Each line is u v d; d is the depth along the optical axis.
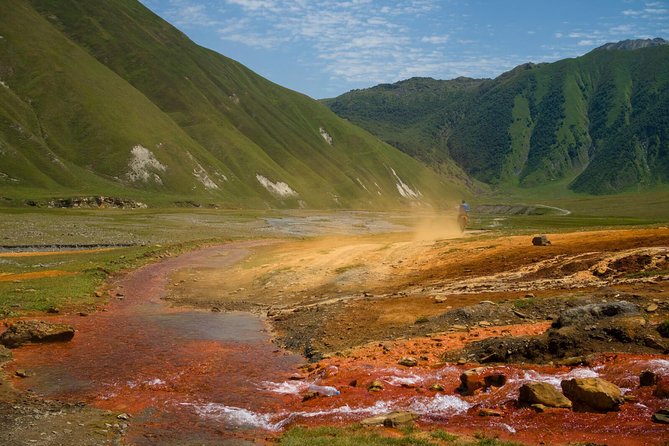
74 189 147.75
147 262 42.31
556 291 22.38
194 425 13.03
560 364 15.09
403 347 18.34
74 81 188.88
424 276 29.83
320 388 15.10
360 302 25.38
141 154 178.12
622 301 17.28
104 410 13.89
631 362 13.97
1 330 21.52
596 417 11.71
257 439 12.24
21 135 155.75
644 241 27.83
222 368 17.73
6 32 189.75
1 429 12.38
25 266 39.88
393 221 113.81
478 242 35.28
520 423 11.92
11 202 119.69
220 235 71.62
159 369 17.52
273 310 26.69
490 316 20.22
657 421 11.00
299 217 121.81
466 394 14.13
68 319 24.31
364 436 11.51
